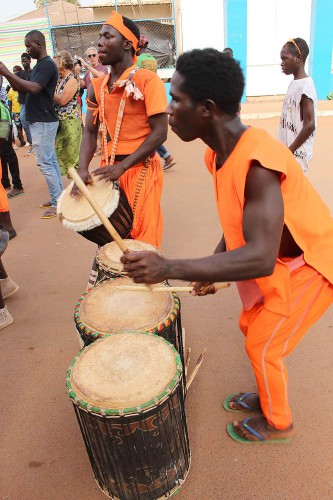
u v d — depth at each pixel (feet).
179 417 6.01
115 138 9.38
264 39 48.29
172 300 7.06
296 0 46.32
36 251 14.10
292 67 11.89
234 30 47.73
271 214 4.36
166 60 49.78
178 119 4.88
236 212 4.98
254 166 4.49
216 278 4.38
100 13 50.34
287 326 5.72
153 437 5.66
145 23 48.55
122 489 6.09
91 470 6.72
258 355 6.01
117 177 8.65
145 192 9.33
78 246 14.30
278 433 6.70
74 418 7.67
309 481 6.27
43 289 11.76
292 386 7.94
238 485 6.29
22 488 6.49
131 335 6.32
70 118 17.93
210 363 8.64
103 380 5.60
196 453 6.82
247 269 4.34
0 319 10.14
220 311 10.29
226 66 4.56
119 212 8.96
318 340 9.10
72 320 10.33
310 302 5.63
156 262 4.35
